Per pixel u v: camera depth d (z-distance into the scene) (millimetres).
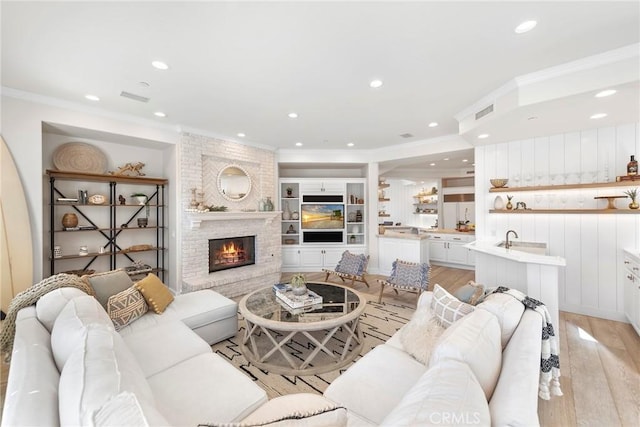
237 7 1708
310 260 6145
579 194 3619
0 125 2816
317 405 1345
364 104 3277
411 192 9844
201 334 2623
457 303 1860
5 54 2207
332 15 1780
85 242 3932
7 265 2822
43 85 2762
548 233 3822
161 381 1557
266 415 1285
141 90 2881
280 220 5590
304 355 2557
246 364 2430
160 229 4629
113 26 1879
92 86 2785
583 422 1750
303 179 6102
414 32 1949
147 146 4320
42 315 1718
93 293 2371
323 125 4105
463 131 3574
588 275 3531
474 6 1696
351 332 2576
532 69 2469
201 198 4355
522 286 2740
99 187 4047
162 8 1716
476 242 3936
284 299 2836
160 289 2684
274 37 2012
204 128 4254
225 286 4359
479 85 2787
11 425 822
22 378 1072
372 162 5848
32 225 2996
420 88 2852
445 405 786
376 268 5941
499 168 4172
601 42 2066
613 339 2834
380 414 1290
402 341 1902
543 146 3809
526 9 1721
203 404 1382
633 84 2174
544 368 1595
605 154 3391
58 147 3660
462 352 1104
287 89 2871
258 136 4723
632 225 3281
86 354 1096
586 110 2746
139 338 2029
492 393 1152
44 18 1785
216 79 2645
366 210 6090
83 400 843
